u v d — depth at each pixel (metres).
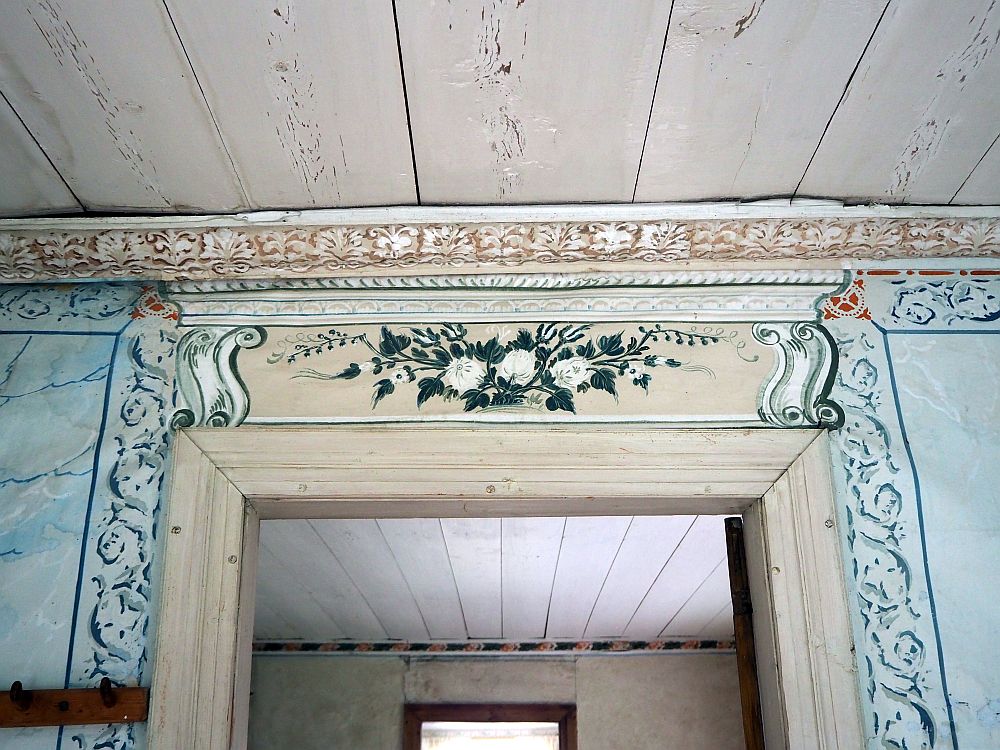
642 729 5.00
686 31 1.43
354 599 4.31
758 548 1.73
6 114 1.57
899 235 1.86
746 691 1.71
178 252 1.84
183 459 1.74
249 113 1.58
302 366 1.83
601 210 1.81
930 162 1.72
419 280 1.90
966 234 1.87
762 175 1.75
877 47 1.47
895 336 1.86
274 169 1.71
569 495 1.73
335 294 1.89
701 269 1.90
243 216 1.82
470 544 3.62
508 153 1.67
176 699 1.57
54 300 1.89
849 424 1.78
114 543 1.68
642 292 1.89
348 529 3.45
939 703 1.58
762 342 1.85
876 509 1.71
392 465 1.74
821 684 1.58
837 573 1.66
